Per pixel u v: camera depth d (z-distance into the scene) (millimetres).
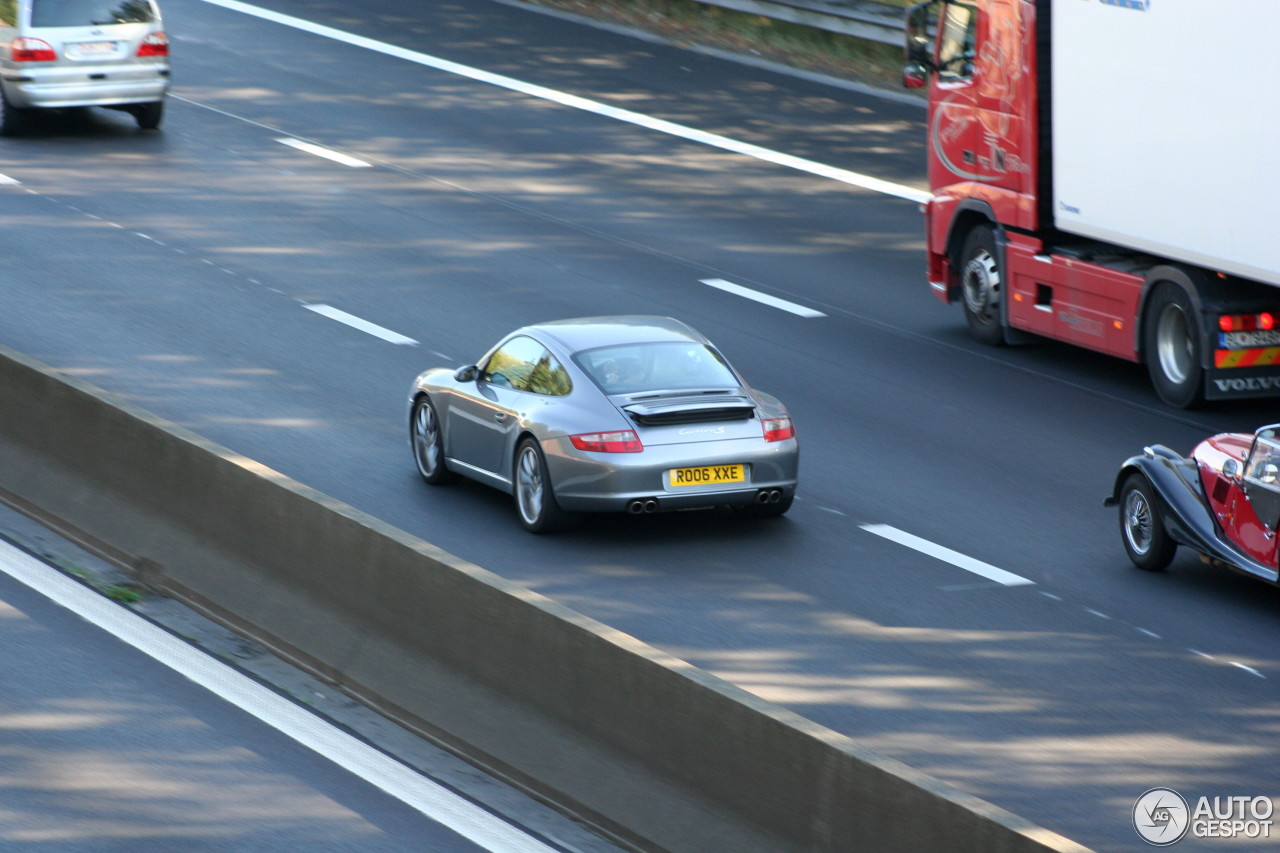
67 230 69438
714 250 71250
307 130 89688
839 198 80125
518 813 24594
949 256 61156
